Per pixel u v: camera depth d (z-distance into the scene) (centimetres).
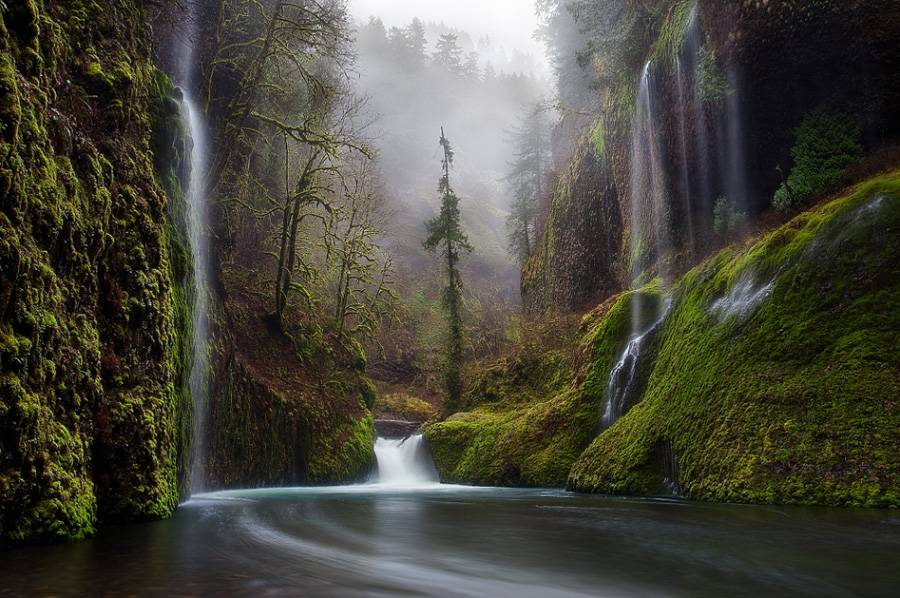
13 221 659
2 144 640
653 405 1506
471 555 678
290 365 2459
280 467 2134
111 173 941
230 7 2241
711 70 1864
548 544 749
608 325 2081
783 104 1792
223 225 2408
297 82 2772
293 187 2911
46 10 901
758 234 1652
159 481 945
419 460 2719
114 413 873
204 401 1691
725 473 1150
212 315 1858
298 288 2547
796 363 1164
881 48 1570
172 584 519
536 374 2831
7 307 638
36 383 676
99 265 894
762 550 666
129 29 1157
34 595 475
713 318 1468
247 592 495
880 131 1636
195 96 2147
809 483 1009
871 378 1036
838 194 1504
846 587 510
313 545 751
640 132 2467
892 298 1092
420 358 4941
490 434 2402
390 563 635
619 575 569
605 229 3161
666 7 2308
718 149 2002
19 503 641
